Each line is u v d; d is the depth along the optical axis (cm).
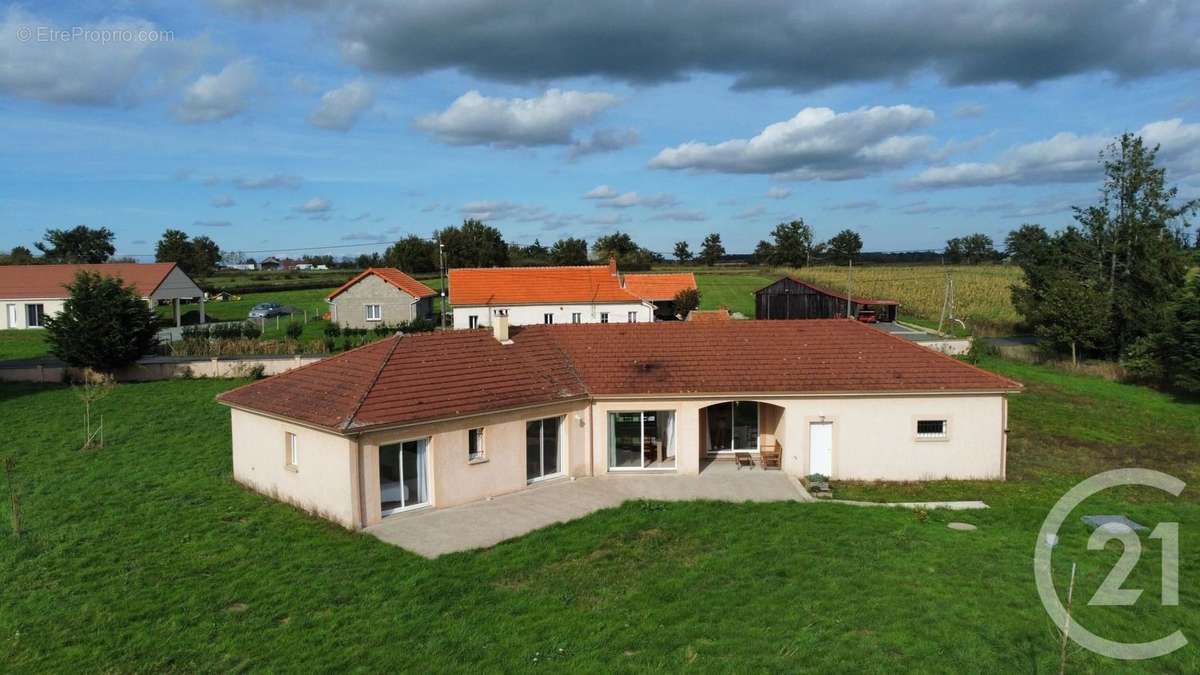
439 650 1344
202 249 12519
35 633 1448
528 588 1611
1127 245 4991
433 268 11431
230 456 2720
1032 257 6056
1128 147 5034
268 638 1416
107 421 3162
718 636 1355
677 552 1809
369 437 2025
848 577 1605
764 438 2742
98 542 1914
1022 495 2364
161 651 1375
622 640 1352
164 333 5644
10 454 2697
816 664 1237
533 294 6062
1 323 6278
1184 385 3806
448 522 2059
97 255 11731
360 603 1555
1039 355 5144
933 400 2528
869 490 2433
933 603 1461
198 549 1867
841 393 2502
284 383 2431
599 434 2536
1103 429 3306
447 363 2414
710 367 2641
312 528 2020
